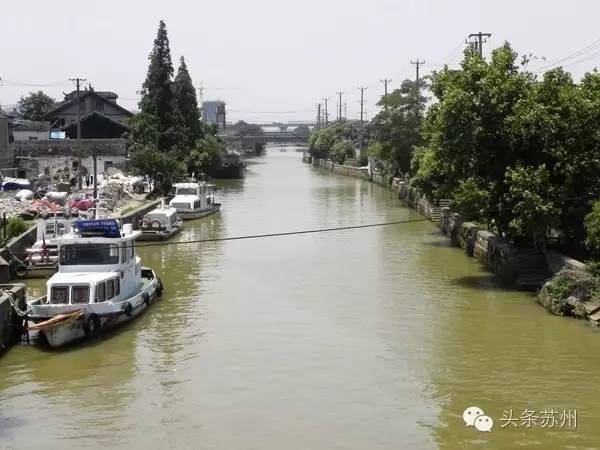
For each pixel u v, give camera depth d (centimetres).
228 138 17062
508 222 2972
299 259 3528
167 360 2028
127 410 1686
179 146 7681
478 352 2044
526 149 2833
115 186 5303
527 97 2808
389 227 4659
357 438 1523
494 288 2822
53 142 6700
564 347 2069
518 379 1830
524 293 2720
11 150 6153
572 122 2734
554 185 2755
